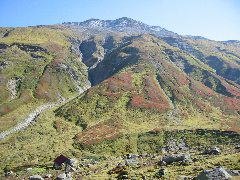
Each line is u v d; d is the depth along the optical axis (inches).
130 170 2150.6
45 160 3690.9
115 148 4244.6
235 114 6259.8
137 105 5698.8
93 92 6230.3
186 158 2252.7
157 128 4813.0
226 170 1451.8
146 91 6328.7
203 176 1401.3
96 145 4264.3
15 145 4478.3
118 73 7258.9
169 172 1930.4
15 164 3639.3
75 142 4419.3
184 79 7583.7
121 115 5369.1
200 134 4512.8
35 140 4645.7
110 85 6451.8
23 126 5408.5
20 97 6830.7
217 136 4387.3
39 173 2554.1
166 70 7854.3
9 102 6486.2
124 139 4468.5
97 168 2512.3
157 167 2158.0
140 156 3112.7
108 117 5319.9
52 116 5802.2
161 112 5605.3
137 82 6747.1
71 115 5561.0
